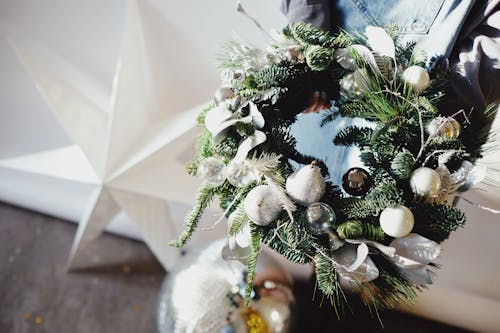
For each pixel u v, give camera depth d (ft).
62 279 5.18
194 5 3.58
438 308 4.52
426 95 2.44
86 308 4.99
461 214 2.28
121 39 3.81
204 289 3.64
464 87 2.60
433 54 2.64
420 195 2.29
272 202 2.22
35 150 4.84
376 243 2.19
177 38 3.78
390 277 2.32
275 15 3.49
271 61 2.58
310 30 2.54
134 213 4.50
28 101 4.46
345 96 2.50
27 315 4.91
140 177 4.12
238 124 2.33
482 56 2.60
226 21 3.60
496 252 3.70
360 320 3.99
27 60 3.82
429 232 2.34
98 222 4.61
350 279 2.28
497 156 2.78
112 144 3.92
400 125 2.35
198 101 4.10
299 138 2.82
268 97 2.52
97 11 3.76
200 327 3.59
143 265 5.33
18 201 5.62
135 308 5.01
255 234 2.33
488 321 4.39
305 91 2.67
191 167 2.62
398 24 2.81
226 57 2.86
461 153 2.36
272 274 3.83
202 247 4.01
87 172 4.30
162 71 3.99
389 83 2.43
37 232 5.53
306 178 2.19
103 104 4.21
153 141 3.98
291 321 3.78
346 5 2.92
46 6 3.81
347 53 2.49
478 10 2.59
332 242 2.28
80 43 3.96
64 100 3.95
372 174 2.37
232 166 2.35
